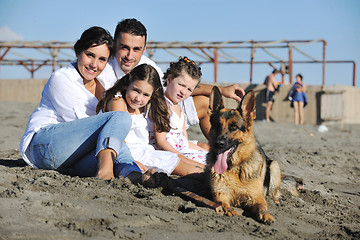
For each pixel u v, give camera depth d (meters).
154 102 4.77
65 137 4.32
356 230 4.04
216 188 4.40
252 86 18.80
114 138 4.15
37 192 3.49
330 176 7.37
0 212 2.93
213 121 4.61
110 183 4.02
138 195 3.89
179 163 4.75
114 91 4.60
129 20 4.95
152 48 19.11
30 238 2.61
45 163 4.43
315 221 4.28
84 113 4.64
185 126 5.60
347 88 20.83
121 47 4.91
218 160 4.38
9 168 4.50
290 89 18.69
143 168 4.58
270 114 18.94
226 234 3.27
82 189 3.75
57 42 20.14
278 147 10.01
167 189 4.26
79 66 4.56
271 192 5.00
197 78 5.13
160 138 4.97
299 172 7.34
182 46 18.86
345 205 5.35
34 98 20.25
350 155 9.37
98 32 4.46
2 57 20.62
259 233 3.50
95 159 4.41
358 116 21.83
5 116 11.80
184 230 3.21
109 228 2.93
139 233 2.95
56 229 2.82
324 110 18.88
